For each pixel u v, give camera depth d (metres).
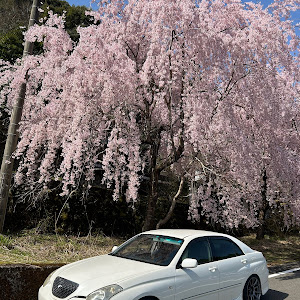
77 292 3.64
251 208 9.14
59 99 8.10
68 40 8.12
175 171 9.45
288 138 10.02
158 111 8.59
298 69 8.93
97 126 7.93
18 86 7.95
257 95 8.16
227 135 7.85
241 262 5.11
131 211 10.16
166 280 3.96
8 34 14.63
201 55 7.48
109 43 7.79
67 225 8.73
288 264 9.23
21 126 8.34
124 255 4.76
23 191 8.55
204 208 8.58
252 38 7.68
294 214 10.65
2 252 6.19
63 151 7.39
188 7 7.19
